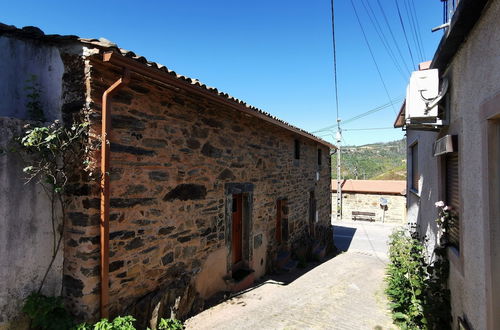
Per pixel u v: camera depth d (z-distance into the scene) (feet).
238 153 16.49
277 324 11.23
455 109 9.80
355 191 61.57
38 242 8.31
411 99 10.96
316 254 25.55
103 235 8.68
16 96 9.04
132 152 9.91
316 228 30.73
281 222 23.49
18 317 7.89
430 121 10.89
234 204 17.46
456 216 10.67
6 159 7.74
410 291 12.73
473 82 7.99
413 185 22.40
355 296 14.82
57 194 8.71
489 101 6.76
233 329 10.75
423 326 11.01
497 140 6.88
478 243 7.71
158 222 11.03
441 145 10.64
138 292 10.17
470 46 8.16
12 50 9.11
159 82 10.14
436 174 12.97
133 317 9.74
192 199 12.86
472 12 7.19
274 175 21.17
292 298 14.48
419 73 10.84
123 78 8.54
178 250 12.06
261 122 18.62
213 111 14.24
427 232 15.42
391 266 16.93
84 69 8.63
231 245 15.84
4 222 7.68
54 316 8.27
